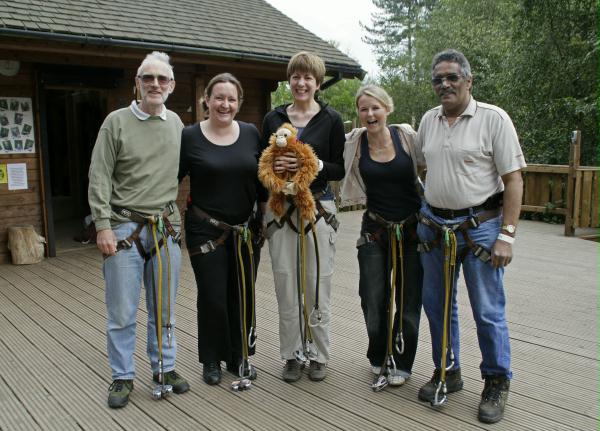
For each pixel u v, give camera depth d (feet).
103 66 21.77
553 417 8.93
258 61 24.11
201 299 9.98
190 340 12.47
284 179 9.47
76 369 10.91
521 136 39.40
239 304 10.10
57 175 32.35
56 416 9.10
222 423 8.86
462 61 8.42
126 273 9.27
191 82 24.18
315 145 9.78
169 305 9.74
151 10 23.85
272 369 10.90
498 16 63.21
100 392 9.93
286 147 9.36
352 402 9.52
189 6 26.07
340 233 25.86
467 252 8.89
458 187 8.71
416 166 9.57
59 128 31.96
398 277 9.95
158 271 9.48
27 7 19.66
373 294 9.98
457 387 9.84
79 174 31.32
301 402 9.53
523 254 21.65
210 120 9.80
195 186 9.86
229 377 10.52
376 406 9.37
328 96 79.61
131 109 9.23
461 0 71.67
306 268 10.04
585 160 36.47
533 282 17.40
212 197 9.75
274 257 10.11
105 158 9.06
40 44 18.67
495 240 8.79
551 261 20.39
